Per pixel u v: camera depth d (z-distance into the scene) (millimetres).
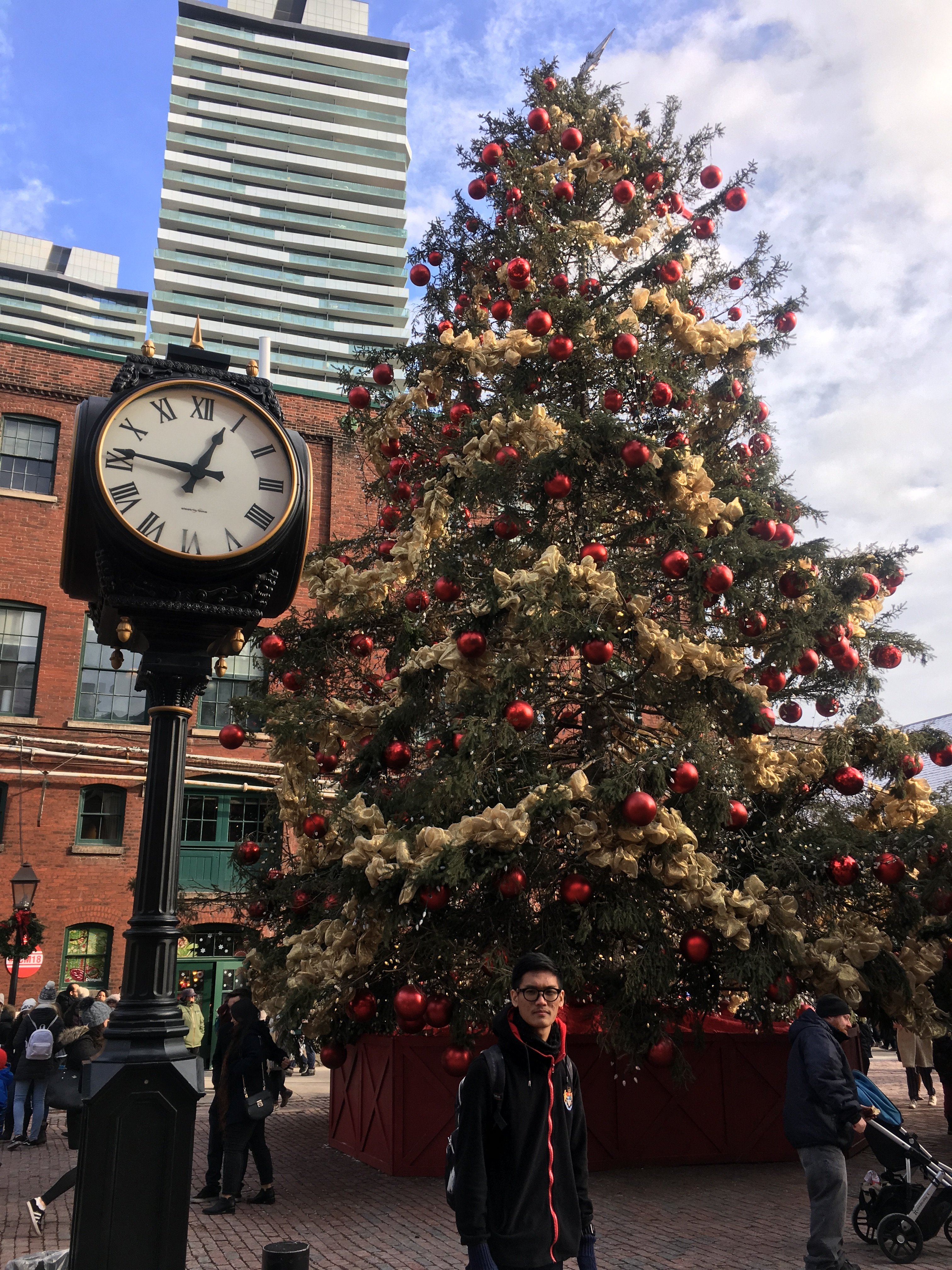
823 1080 5113
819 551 7613
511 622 6738
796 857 7199
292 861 9203
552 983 3020
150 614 3148
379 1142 8562
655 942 6773
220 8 107000
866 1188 6312
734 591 7246
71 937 17531
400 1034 8430
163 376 3375
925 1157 6156
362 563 9359
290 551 3350
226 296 97562
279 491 3379
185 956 18078
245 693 19438
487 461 7938
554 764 8375
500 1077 2910
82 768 18062
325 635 8500
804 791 7750
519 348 8250
